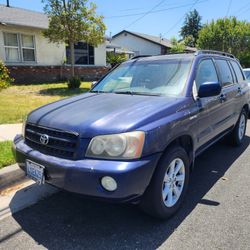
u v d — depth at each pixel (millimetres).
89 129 2682
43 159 2818
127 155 2588
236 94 5098
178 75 3768
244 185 3945
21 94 12023
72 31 13219
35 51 16516
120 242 2730
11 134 6004
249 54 28641
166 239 2766
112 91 4023
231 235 2811
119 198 2566
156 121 2850
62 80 18141
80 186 2604
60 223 3062
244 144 5910
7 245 2705
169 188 3074
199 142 3701
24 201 3537
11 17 15953
